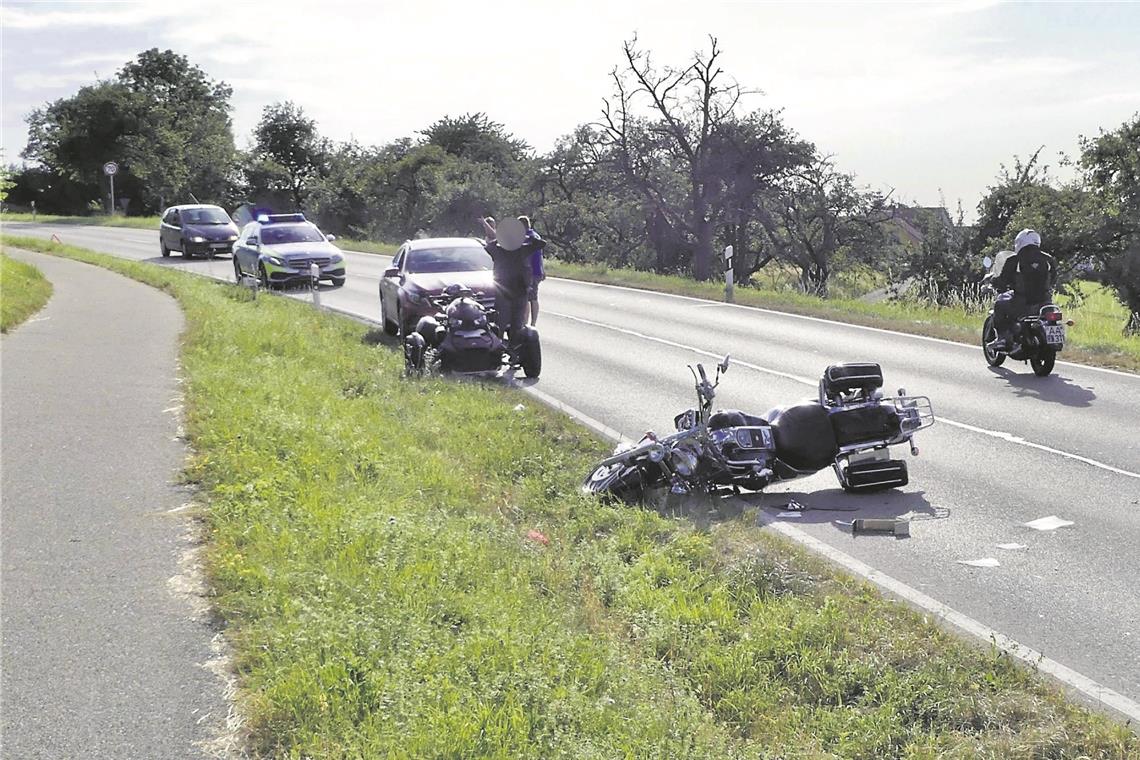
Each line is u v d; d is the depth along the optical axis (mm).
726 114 53031
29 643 5238
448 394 13023
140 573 6160
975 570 7227
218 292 23500
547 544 7559
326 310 22219
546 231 62875
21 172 93812
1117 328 24406
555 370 15422
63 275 26953
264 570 6023
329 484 8242
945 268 43156
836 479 9672
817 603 6359
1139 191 32969
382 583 5914
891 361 15672
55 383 11859
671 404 12844
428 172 72250
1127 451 10312
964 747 4613
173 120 98938
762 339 18031
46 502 7504
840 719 4898
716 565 7086
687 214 55719
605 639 5703
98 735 4410
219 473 8180
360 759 4133
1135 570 7172
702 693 5242
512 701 4574
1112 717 5035
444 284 17188
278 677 4727
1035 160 42250
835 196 53781
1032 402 12672
